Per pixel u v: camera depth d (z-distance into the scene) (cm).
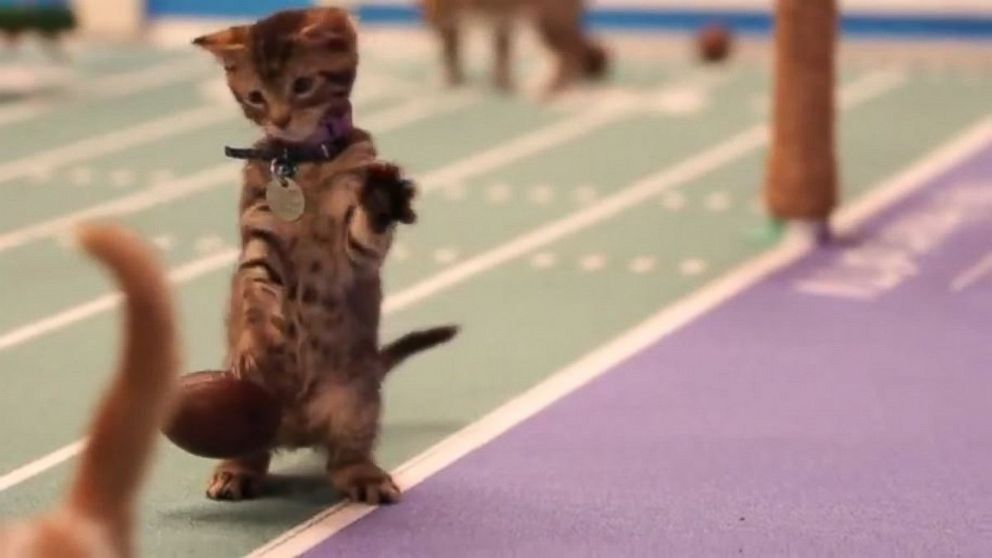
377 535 245
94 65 696
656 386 313
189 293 375
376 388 256
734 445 283
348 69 243
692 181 490
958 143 537
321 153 245
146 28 767
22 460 275
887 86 647
